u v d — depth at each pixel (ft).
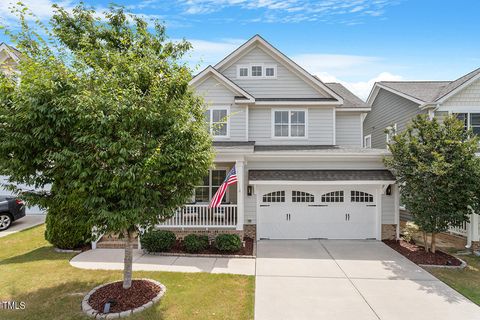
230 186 41.19
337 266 27.43
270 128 45.78
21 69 17.29
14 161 16.02
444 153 28.25
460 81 43.21
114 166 16.31
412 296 21.17
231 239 30.83
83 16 31.01
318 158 38.11
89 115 15.25
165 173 18.26
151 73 18.45
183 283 22.86
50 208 19.19
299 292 21.70
